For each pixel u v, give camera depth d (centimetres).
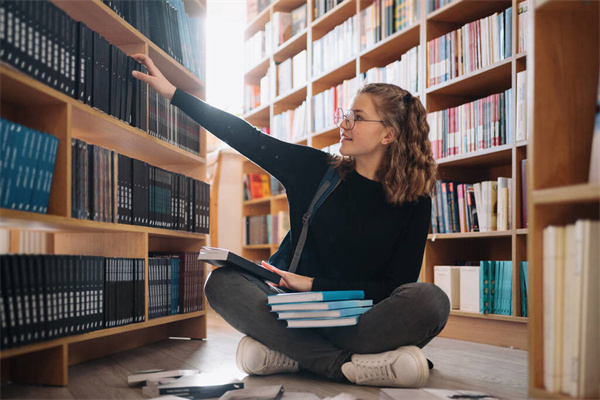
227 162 530
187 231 256
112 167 191
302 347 164
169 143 241
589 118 125
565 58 125
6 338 134
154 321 219
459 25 325
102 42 181
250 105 516
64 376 155
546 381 117
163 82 197
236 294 169
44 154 148
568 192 110
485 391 155
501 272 266
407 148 186
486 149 279
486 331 273
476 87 306
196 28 284
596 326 108
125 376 172
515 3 264
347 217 183
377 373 154
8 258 136
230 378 153
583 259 108
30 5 143
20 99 153
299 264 186
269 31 482
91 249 215
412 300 156
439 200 307
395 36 340
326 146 412
